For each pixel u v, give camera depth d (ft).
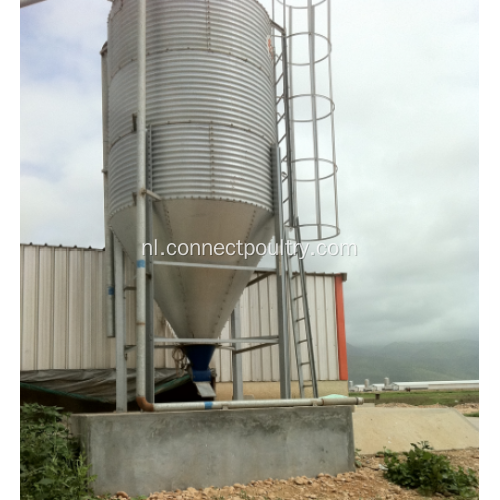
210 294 34.50
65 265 45.57
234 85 33.40
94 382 43.01
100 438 24.84
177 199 31.22
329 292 60.64
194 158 31.65
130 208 32.68
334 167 37.37
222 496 24.80
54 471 22.20
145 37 32.19
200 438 26.63
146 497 24.66
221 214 32.12
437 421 42.01
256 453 27.63
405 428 39.73
